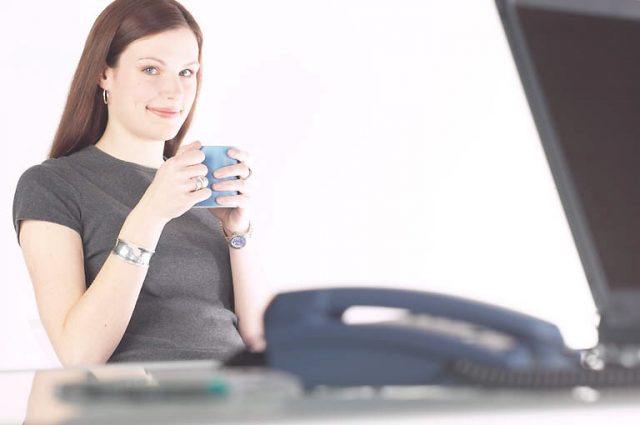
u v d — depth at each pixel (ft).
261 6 15.02
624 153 3.42
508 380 2.82
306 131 15.25
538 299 16.46
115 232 7.75
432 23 15.99
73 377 4.10
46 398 3.32
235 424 2.37
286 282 15.07
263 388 2.61
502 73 16.29
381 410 2.49
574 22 3.45
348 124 15.51
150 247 7.21
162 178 7.02
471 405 2.56
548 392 2.78
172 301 7.74
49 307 7.32
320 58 15.35
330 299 3.11
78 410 2.58
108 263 7.20
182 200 6.93
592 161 3.35
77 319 7.07
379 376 2.92
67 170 7.90
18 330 12.85
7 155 13.17
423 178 15.94
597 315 3.52
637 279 3.34
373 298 3.16
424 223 15.93
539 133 3.32
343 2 15.48
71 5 13.50
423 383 2.91
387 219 15.71
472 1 16.15
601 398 2.69
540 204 16.44
